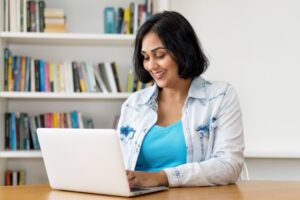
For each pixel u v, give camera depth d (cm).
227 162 169
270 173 332
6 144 324
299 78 333
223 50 335
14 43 341
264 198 137
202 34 336
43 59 344
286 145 332
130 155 189
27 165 339
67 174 153
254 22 335
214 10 336
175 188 159
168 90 197
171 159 185
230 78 334
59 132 151
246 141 332
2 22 317
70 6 344
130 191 141
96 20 346
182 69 187
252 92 334
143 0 350
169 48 183
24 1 321
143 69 199
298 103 333
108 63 330
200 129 185
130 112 201
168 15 187
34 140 326
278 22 334
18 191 157
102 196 145
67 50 346
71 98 335
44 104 343
